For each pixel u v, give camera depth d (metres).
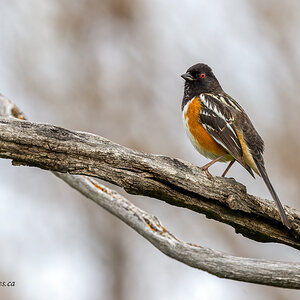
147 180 7.19
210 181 7.44
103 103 13.85
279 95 13.85
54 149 6.73
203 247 7.18
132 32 14.71
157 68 14.43
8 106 9.49
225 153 9.55
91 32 14.58
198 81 10.43
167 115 13.96
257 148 9.33
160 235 7.38
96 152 6.91
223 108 9.52
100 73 14.20
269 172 13.03
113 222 12.96
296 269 6.91
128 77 14.24
